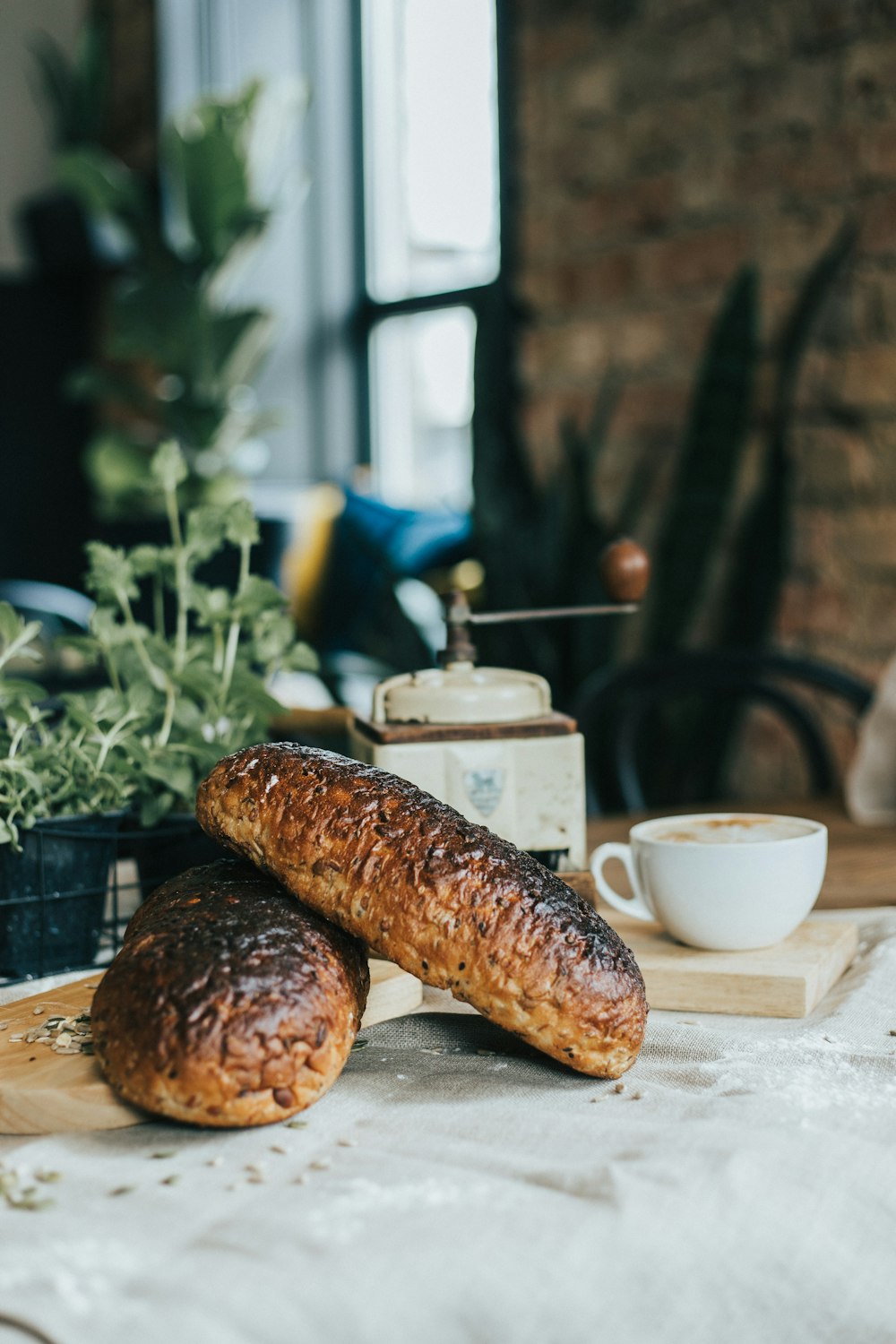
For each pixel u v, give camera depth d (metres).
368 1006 0.70
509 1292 0.43
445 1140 0.55
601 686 1.70
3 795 0.77
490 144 3.19
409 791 0.63
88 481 4.33
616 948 0.61
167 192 3.96
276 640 0.92
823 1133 0.53
